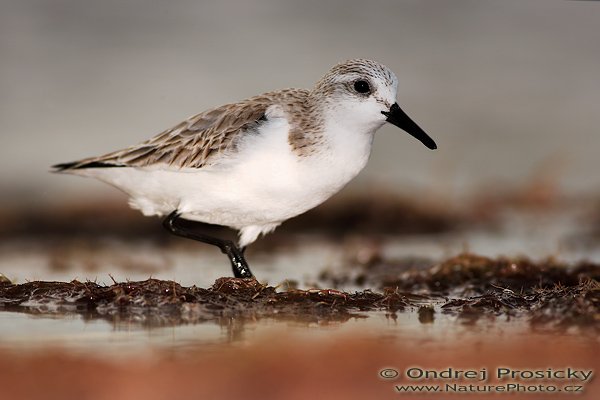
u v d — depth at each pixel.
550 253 17.94
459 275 15.05
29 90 25.98
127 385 9.26
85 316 11.95
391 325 11.77
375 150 25.09
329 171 13.28
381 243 19.53
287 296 12.81
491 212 22.23
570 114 27.38
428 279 15.02
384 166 24.28
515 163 24.66
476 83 28.66
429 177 23.67
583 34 31.83
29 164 23.23
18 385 9.23
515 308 12.60
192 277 15.60
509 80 29.09
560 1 32.69
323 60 28.39
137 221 21.22
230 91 26.20
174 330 11.34
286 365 9.98
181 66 27.64
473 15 32.16
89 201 22.17
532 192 23.05
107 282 15.02
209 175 13.30
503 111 27.34
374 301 12.96
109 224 21.14
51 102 25.58
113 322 11.68
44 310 12.23
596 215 21.83
